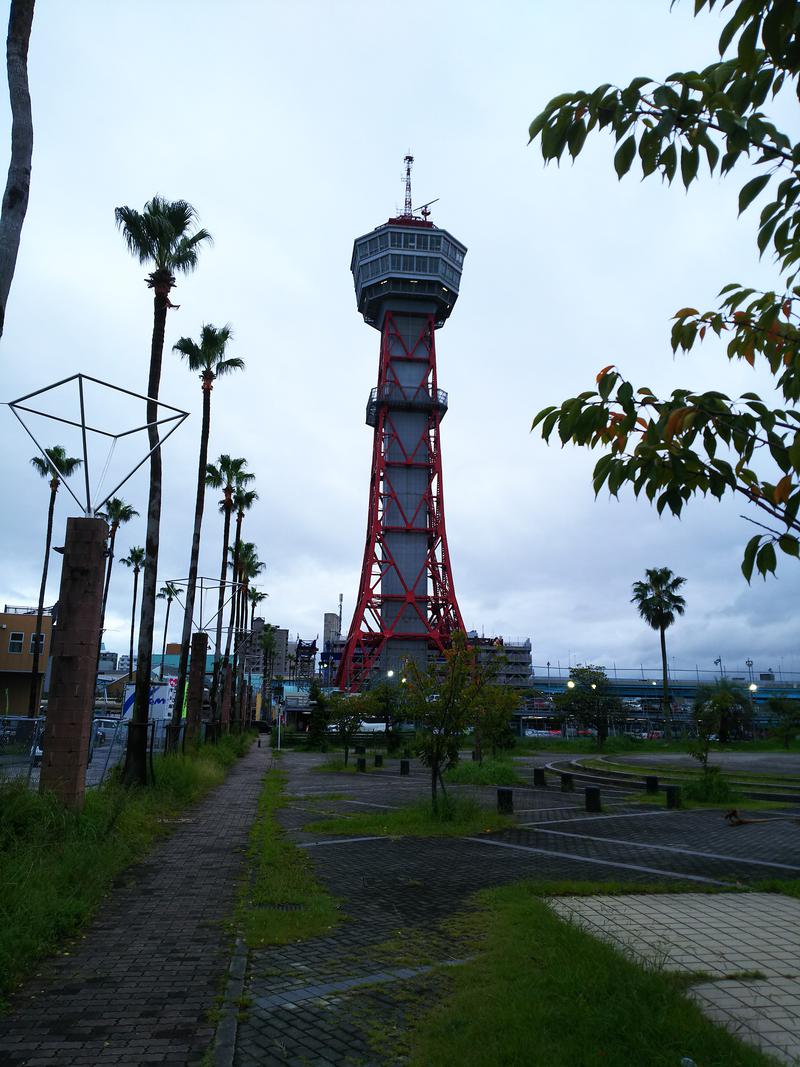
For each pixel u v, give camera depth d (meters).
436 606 91.31
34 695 47.34
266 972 5.82
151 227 20.12
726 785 21.09
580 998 4.54
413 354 97.81
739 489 2.15
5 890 6.59
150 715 20.34
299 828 14.57
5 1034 4.60
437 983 5.52
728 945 6.48
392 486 93.44
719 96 2.04
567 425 2.35
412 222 101.12
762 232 2.33
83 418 12.18
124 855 10.12
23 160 7.91
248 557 65.12
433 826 14.68
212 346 29.39
